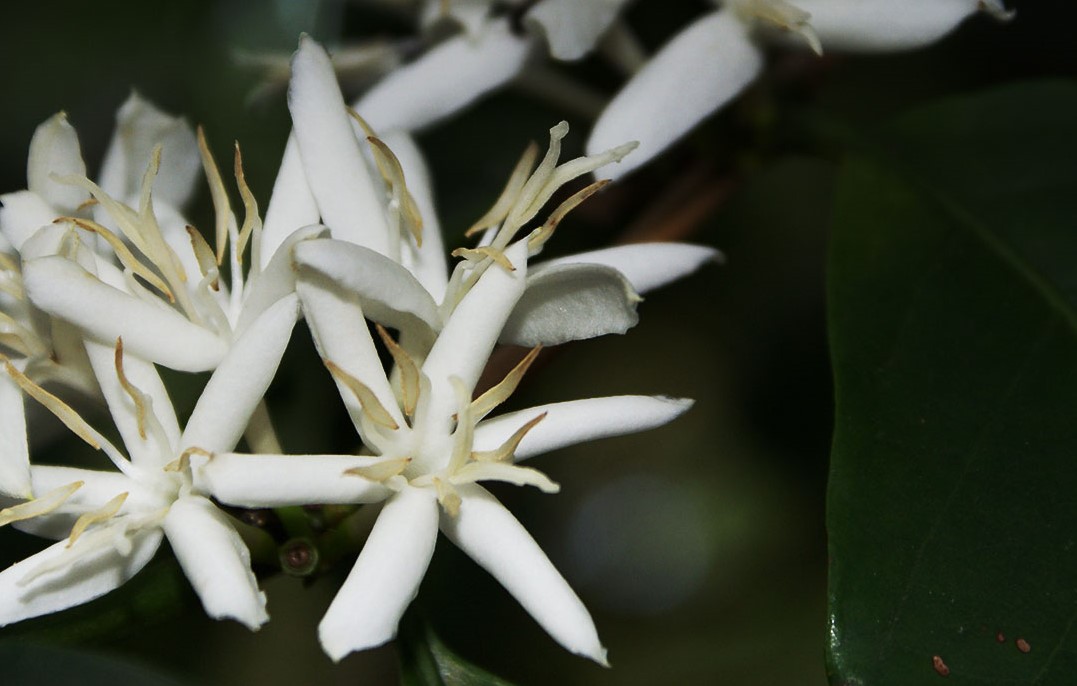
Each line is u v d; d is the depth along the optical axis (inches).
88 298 9.6
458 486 9.5
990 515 9.7
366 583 9.2
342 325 9.4
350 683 13.1
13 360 9.8
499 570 9.4
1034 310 10.3
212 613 9.2
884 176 11.0
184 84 11.9
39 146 9.9
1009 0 12.8
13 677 9.5
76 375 9.9
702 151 11.5
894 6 10.5
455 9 11.0
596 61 12.2
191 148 10.3
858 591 9.5
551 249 11.9
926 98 13.6
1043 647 9.5
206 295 9.7
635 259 9.9
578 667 13.5
